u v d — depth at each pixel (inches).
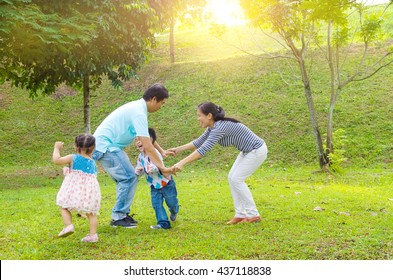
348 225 243.3
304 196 345.1
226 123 247.6
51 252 202.8
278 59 815.1
